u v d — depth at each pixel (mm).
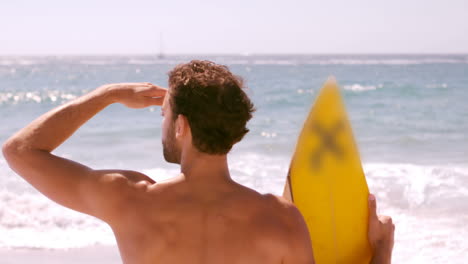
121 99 1397
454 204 5691
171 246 1187
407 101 18312
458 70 55406
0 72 52938
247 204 1213
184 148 1227
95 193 1227
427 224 5066
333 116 2014
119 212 1221
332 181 1974
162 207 1205
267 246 1195
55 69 64938
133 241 1213
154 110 14672
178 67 1241
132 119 13102
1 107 17406
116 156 8727
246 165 7832
